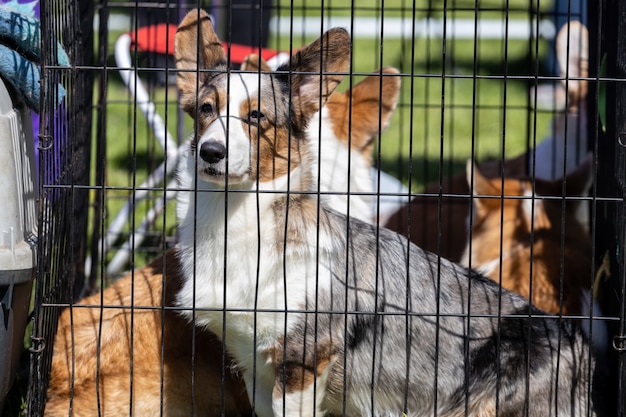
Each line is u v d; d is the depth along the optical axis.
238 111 4.05
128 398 4.38
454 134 9.75
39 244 3.78
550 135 6.75
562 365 4.18
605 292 4.71
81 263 5.48
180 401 4.45
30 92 4.00
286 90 4.19
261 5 3.81
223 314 3.96
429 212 6.08
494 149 9.29
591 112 5.51
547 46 9.13
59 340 4.45
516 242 5.11
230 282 4.14
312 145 4.39
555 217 5.16
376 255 3.91
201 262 4.18
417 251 4.40
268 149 4.12
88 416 4.34
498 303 4.20
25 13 4.27
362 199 5.64
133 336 4.24
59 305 3.93
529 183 5.35
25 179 4.10
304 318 4.07
